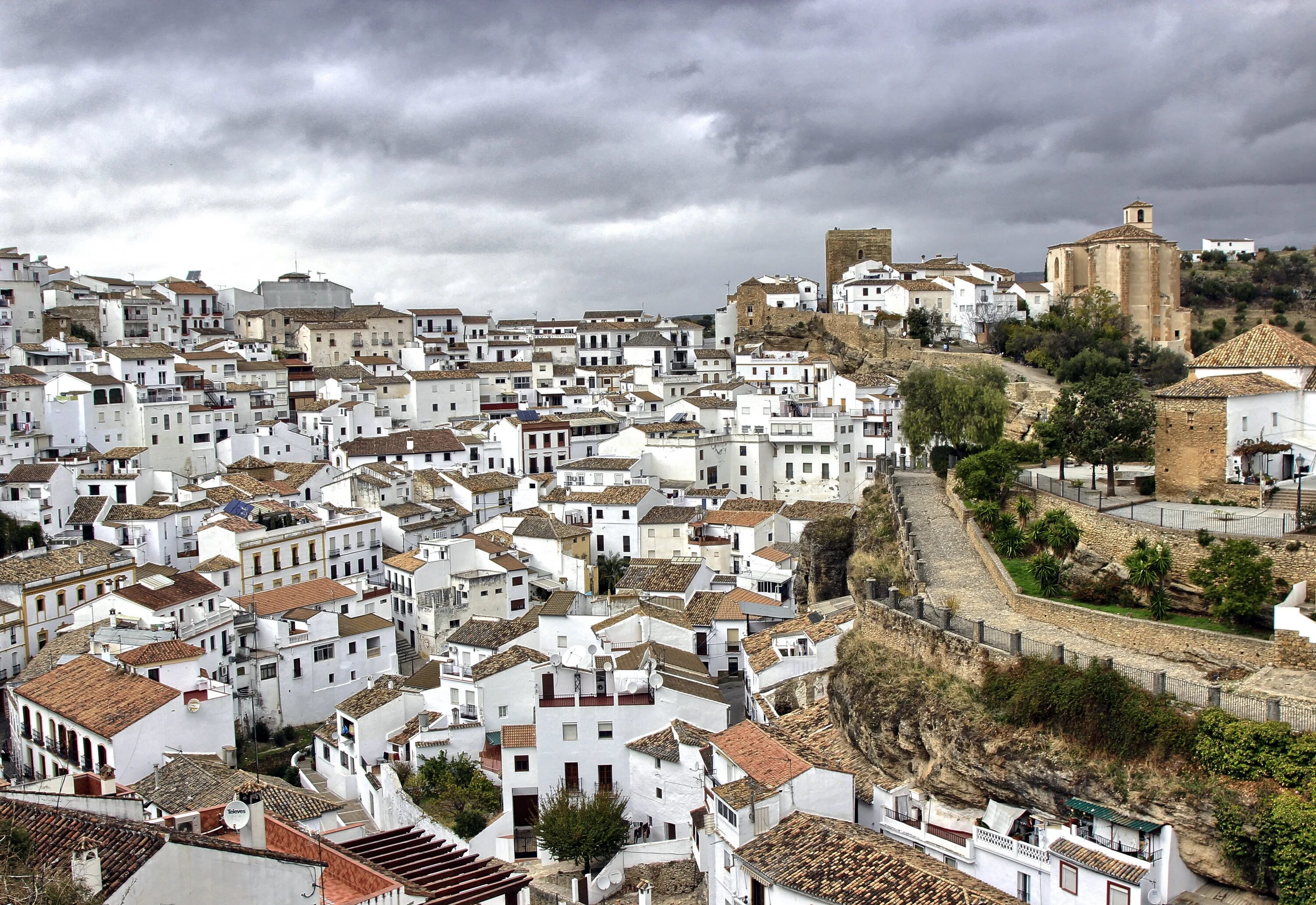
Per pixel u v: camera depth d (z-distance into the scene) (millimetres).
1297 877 44344
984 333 199000
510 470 168000
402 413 190250
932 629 64250
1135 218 195000
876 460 146875
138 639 92750
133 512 128500
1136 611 63062
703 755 73562
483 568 130625
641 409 188625
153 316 199875
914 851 52406
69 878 35531
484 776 85062
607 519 139250
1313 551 59156
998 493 87812
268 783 74125
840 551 111000
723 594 114375
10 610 102875
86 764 77625
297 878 40969
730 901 57406
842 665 71500
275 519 127625
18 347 168500
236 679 101625
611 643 94000
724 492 147500
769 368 191125
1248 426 74812
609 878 70500
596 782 80625
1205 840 47719
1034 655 57719
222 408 170625
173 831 40719
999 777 55406
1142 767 50375
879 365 190000
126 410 158375
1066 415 89375
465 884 57500
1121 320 183875
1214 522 68125
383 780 82938
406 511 140875
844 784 59219
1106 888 47625
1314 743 45906
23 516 128250
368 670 112125
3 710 97250
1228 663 55031
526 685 90000
